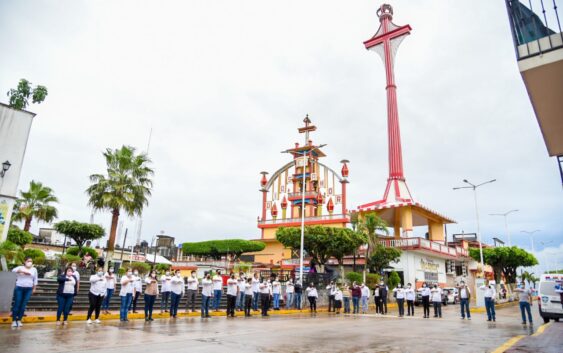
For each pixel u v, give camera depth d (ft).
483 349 29.96
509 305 127.44
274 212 177.27
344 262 132.05
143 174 101.91
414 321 59.41
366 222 111.45
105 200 93.35
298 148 176.35
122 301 46.60
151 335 34.37
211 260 171.12
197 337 34.12
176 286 53.01
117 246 160.35
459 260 176.86
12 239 86.63
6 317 40.01
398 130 153.07
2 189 62.23
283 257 165.58
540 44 22.52
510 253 155.22
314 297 76.23
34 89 66.90
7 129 64.23
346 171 164.45
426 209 144.15
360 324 52.29
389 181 148.05
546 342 34.04
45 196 112.57
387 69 161.27
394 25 167.94
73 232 105.60
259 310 72.79
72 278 41.11
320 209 166.30
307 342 32.78
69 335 32.48
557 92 24.45
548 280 60.70
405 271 130.72
